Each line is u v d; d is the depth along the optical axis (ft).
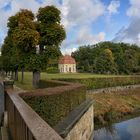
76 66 426.92
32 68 109.91
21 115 18.08
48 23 110.73
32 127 13.47
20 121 20.38
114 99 155.53
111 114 117.39
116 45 416.67
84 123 60.29
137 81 219.20
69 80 146.61
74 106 54.90
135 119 120.67
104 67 347.36
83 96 69.31
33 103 35.88
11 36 136.05
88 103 67.97
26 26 106.11
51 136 11.07
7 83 46.62
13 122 28.81
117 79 194.70
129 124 110.11
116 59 377.91
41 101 36.65
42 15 110.32
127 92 190.19
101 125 106.42
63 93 44.83
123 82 200.44
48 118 37.68
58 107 41.57
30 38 104.99
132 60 372.58
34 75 112.88
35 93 38.01
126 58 375.66
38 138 10.86
